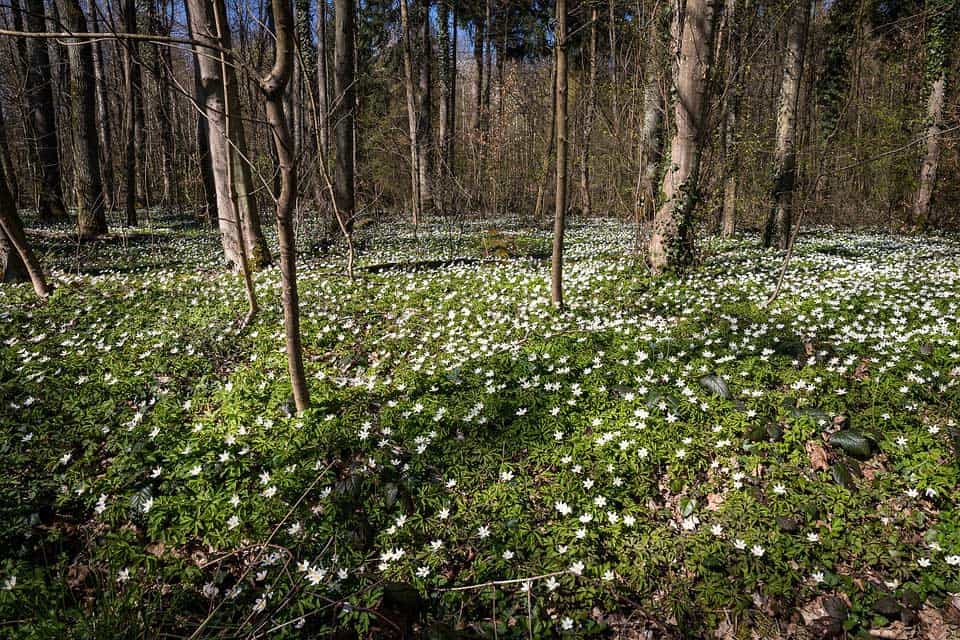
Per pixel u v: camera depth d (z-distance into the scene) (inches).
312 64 821.9
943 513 137.9
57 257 521.0
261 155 517.7
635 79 433.4
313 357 257.9
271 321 297.6
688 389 194.5
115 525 155.3
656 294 337.7
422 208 985.5
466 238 647.8
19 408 206.7
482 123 1013.2
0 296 355.9
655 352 232.5
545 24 1041.5
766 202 566.3
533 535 142.3
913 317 267.7
